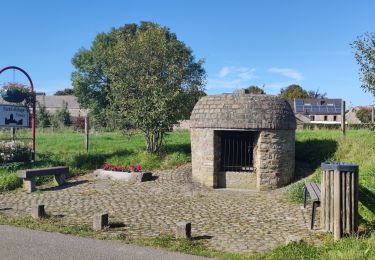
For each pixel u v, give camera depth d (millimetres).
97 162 15922
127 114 16375
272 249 6613
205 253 6207
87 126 17766
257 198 11234
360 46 10547
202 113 13109
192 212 9516
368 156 13242
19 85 15383
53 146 21609
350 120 42688
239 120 12547
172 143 19250
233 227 8148
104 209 9750
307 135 16516
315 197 7676
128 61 17297
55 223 8156
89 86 45688
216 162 12891
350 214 6754
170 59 18156
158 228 7973
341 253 5848
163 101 15805
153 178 13742
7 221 8188
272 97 13078
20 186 12734
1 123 14773
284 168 12773
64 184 13164
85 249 6250
